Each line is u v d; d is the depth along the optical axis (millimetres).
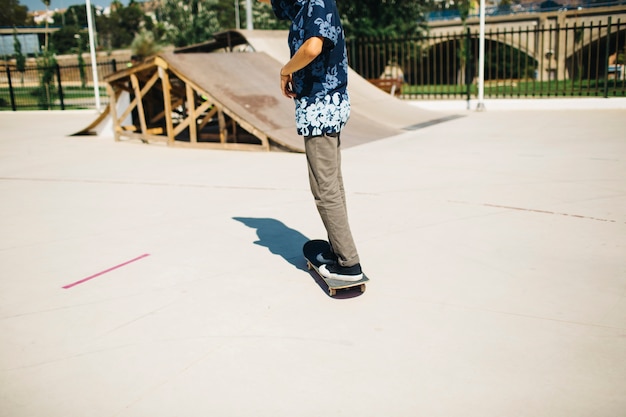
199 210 5066
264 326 2746
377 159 7340
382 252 3758
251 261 3676
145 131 10164
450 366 2330
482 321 2721
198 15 35219
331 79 2904
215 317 2861
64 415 2078
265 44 11641
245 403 2119
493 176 5992
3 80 42250
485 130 9922
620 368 2270
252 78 9961
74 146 10062
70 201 5633
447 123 11258
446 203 4953
